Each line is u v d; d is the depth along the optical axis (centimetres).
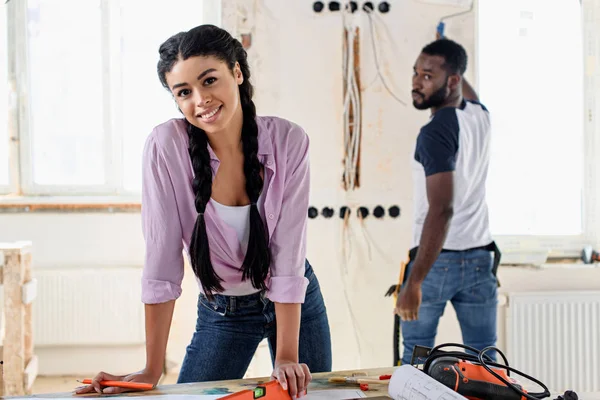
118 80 307
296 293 136
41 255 302
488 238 279
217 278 140
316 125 275
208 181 130
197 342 155
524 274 301
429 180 275
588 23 304
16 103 302
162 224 132
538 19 302
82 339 298
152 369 130
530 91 302
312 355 158
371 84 276
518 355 292
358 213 277
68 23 304
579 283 304
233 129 133
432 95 276
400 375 105
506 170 303
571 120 306
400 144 277
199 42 117
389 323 279
